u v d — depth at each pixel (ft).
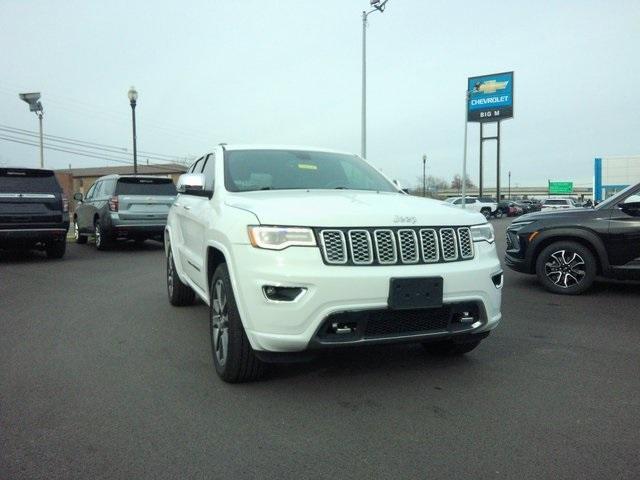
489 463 9.12
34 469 8.99
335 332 11.08
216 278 13.26
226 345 12.64
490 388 12.51
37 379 13.24
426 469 8.95
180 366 14.21
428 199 14.90
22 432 10.35
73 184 170.60
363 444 9.82
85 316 20.10
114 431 10.37
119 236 42.52
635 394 12.16
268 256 10.98
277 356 11.29
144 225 42.04
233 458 9.34
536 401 11.75
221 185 14.96
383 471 8.89
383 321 11.33
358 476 8.75
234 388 12.55
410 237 11.60
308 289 10.76
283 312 10.83
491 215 151.12
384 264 11.29
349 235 11.14
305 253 10.91
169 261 21.98
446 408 11.38
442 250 11.87
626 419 10.83
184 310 21.13
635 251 23.00
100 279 28.94
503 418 10.89
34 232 34.68
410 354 15.01
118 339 16.89
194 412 11.23
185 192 16.06
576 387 12.57
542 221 24.84
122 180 41.88
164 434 10.25
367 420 10.81
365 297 10.91
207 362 14.55
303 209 11.46
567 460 9.21
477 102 183.83
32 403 11.74
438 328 11.92
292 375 13.38
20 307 21.74
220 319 13.08
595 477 8.67
